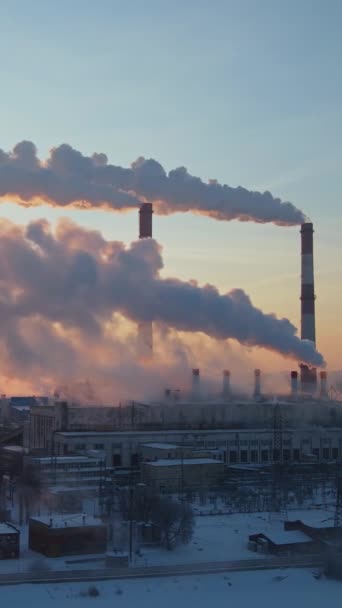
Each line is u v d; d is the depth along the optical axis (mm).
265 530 100875
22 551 90125
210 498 123062
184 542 93000
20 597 73125
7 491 124625
